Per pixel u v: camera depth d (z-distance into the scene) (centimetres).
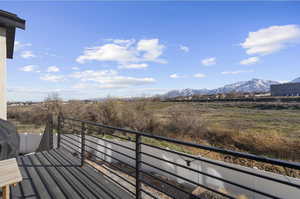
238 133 1143
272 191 519
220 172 625
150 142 1010
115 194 262
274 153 935
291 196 488
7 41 447
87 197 253
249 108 2009
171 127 1373
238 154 129
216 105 2220
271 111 1798
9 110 1881
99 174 338
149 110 1602
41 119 1681
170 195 206
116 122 1497
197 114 1482
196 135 1294
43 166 379
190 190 632
